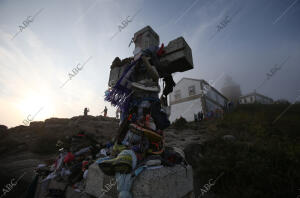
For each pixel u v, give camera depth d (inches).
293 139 239.8
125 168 44.9
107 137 446.9
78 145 105.5
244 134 305.9
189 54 78.4
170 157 65.8
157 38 92.7
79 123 546.6
